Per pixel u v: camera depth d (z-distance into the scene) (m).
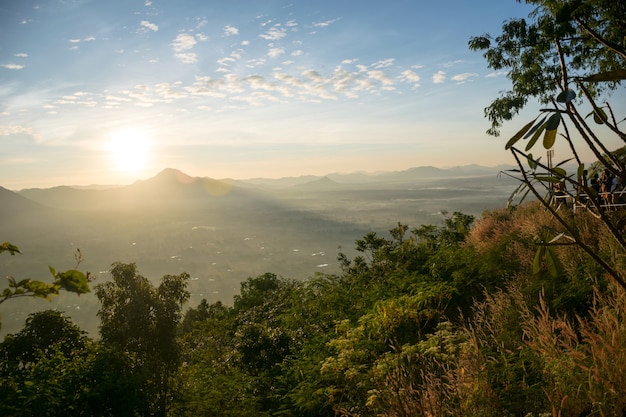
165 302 9.08
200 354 11.38
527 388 3.41
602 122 1.43
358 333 7.20
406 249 12.52
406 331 7.18
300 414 6.96
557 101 1.30
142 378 7.73
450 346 4.77
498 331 5.04
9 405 5.51
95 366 7.13
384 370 5.11
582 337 4.30
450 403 3.89
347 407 5.27
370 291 10.76
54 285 1.60
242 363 10.27
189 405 8.50
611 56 8.44
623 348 2.94
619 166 1.28
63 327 8.29
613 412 2.67
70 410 6.29
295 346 10.32
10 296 1.55
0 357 7.65
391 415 3.84
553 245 1.52
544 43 10.10
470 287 8.27
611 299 3.87
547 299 5.78
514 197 1.48
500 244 9.02
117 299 9.15
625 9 6.52
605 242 5.89
